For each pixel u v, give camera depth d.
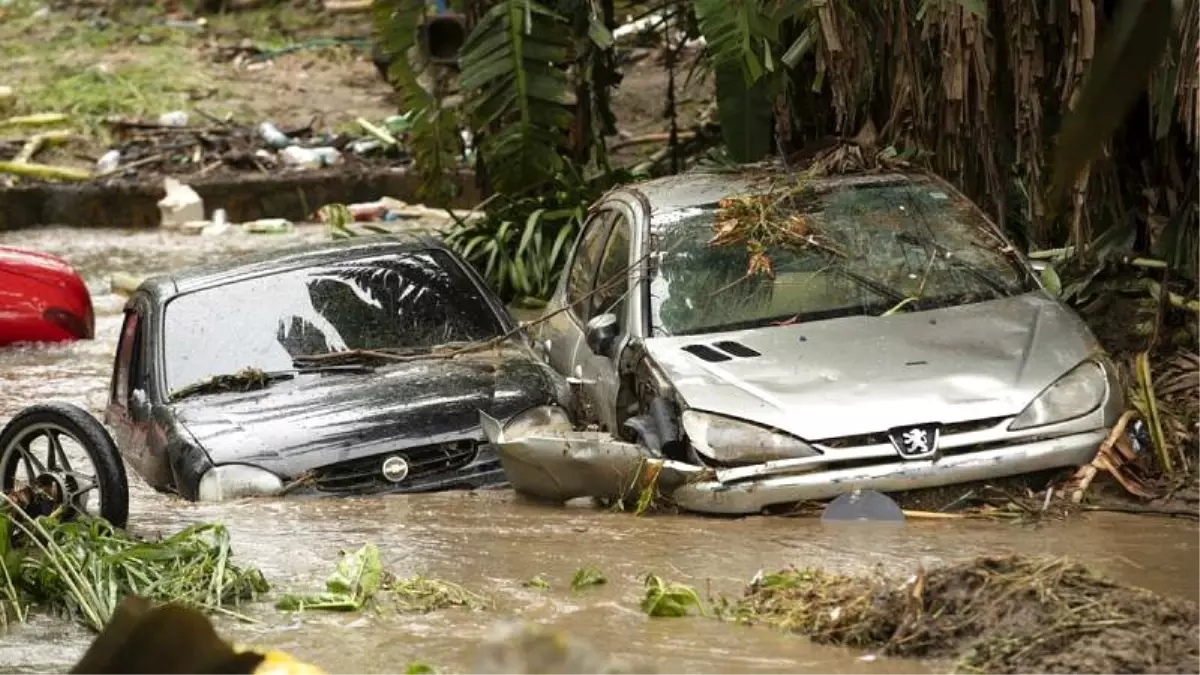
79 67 38.31
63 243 29.64
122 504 10.38
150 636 2.75
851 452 10.68
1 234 30.84
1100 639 7.23
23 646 8.80
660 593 8.52
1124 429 11.10
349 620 8.82
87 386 18.23
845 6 14.84
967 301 12.37
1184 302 14.00
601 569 9.61
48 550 9.54
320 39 40.69
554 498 11.59
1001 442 10.81
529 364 13.36
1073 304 14.96
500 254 21.11
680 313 12.28
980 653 7.39
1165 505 10.71
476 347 13.74
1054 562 7.91
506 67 19.73
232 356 13.63
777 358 11.55
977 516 10.58
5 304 20.22
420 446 12.41
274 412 12.80
